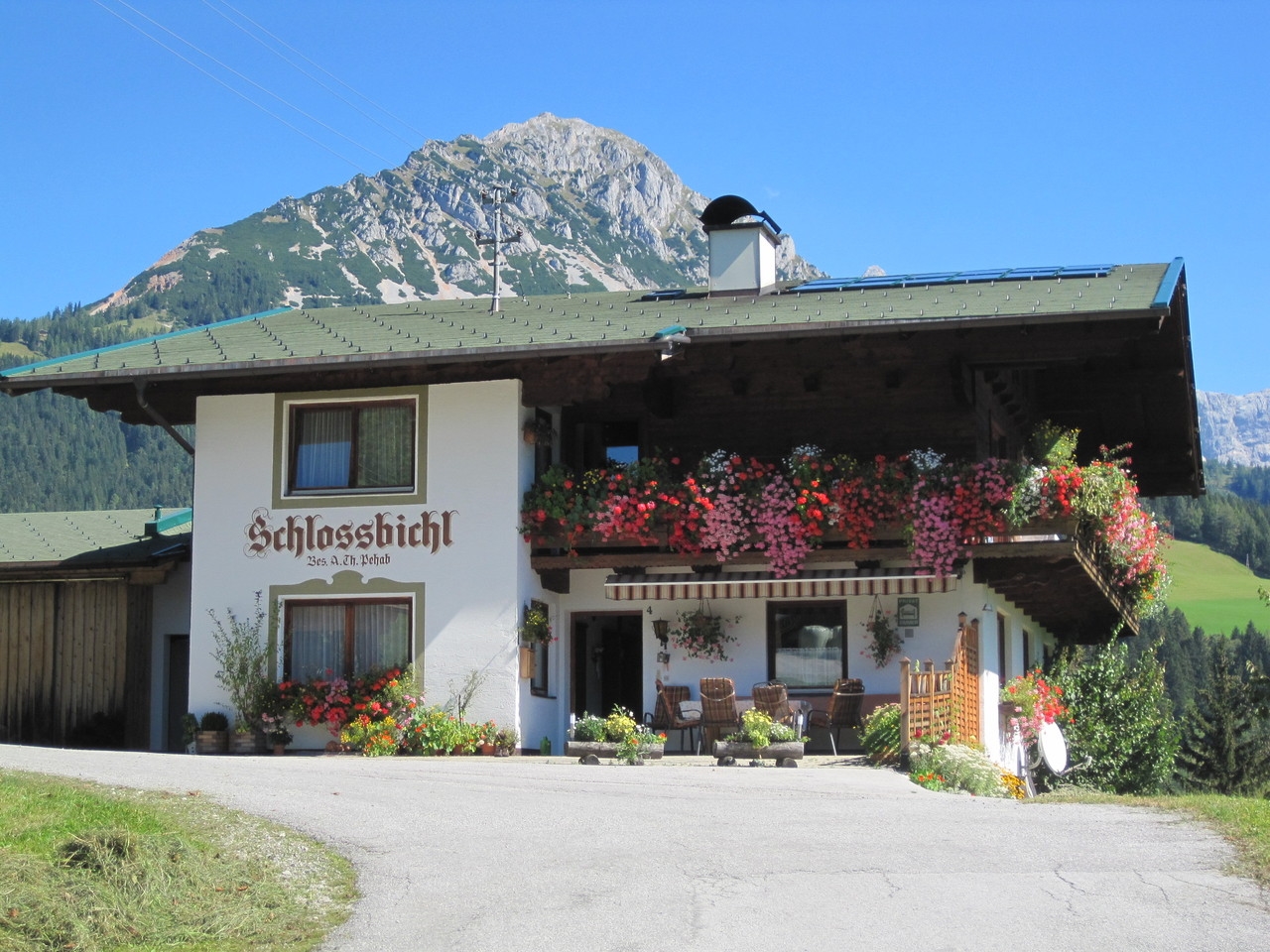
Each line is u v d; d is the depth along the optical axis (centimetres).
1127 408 3041
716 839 1275
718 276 2817
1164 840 1241
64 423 11231
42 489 10619
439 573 2431
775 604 2486
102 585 2900
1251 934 948
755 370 2548
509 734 2366
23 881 1030
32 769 1589
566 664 2591
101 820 1209
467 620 2411
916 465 2325
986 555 2308
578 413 2620
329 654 2462
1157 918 986
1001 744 2581
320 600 2469
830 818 1384
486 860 1198
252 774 1677
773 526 2341
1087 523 2322
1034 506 2264
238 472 2522
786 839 1271
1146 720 3344
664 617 2525
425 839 1279
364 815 1377
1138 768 3338
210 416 2545
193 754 2447
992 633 2556
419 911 1048
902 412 2483
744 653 2481
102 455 11169
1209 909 1008
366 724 2364
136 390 2517
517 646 2391
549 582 2512
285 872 1143
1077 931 959
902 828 1318
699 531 2377
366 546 2461
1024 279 2612
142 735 2853
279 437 2514
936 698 2045
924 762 1833
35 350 17988
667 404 2556
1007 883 1090
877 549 2356
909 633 2427
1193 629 11050
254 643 2470
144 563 2836
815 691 2452
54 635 2908
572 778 1730
